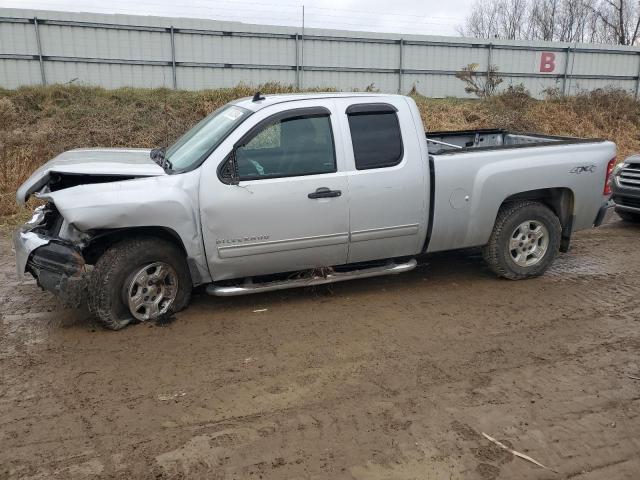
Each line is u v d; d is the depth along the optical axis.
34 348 4.45
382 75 20.38
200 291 5.63
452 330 4.82
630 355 4.38
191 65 17.78
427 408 3.63
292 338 4.65
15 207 8.87
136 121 13.68
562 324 4.96
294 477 2.98
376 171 5.15
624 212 8.70
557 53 22.31
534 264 6.05
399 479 2.97
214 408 3.63
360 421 3.48
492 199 5.63
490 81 20.78
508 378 4.02
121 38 16.86
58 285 4.57
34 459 3.12
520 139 7.36
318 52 19.25
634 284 6.01
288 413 3.57
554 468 3.08
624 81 23.47
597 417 3.55
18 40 15.90
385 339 4.64
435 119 17.11
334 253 5.21
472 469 3.05
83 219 4.36
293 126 4.97
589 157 6.01
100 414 3.55
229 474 3.00
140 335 4.67
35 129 12.70
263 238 4.90
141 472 3.02
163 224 4.60
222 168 4.75
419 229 5.44
